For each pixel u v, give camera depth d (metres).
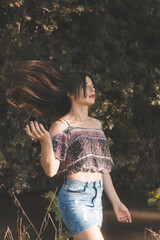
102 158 2.29
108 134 9.51
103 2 8.75
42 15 7.98
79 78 2.39
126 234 6.14
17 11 7.79
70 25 8.62
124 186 10.30
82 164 2.20
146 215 7.39
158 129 10.25
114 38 9.09
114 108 8.90
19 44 7.74
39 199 8.60
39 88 2.48
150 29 9.39
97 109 8.26
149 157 10.34
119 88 8.65
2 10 8.16
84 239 2.14
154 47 9.70
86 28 8.83
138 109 9.97
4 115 8.56
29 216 7.24
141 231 6.30
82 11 7.96
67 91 2.40
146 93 9.73
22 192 9.09
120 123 9.44
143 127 10.24
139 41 9.60
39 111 2.53
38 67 2.49
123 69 8.90
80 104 2.38
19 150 8.22
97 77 8.42
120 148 9.54
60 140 2.22
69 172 2.22
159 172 10.30
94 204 2.22
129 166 9.83
